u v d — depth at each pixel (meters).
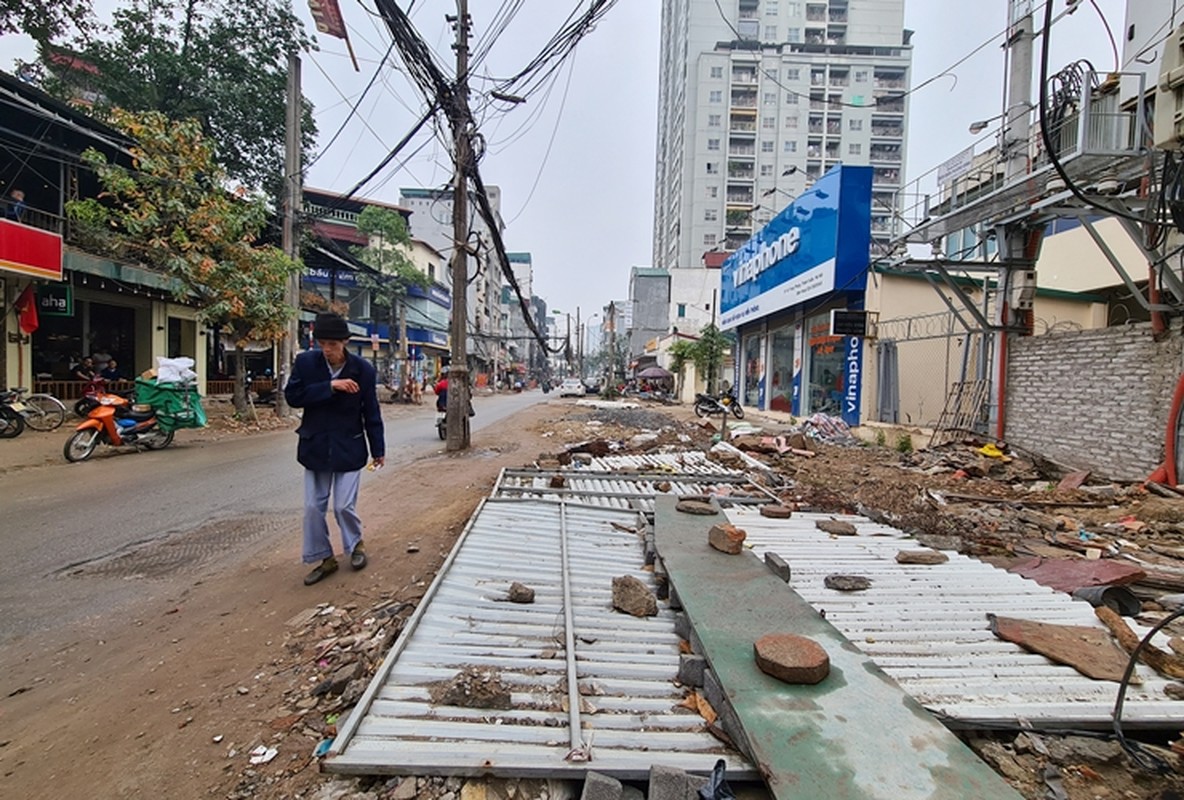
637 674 2.62
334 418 4.17
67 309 13.67
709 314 44.81
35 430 11.41
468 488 7.38
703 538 4.08
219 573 4.34
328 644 3.19
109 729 2.49
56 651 3.18
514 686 2.50
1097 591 3.46
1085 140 6.57
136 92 17.92
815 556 4.21
